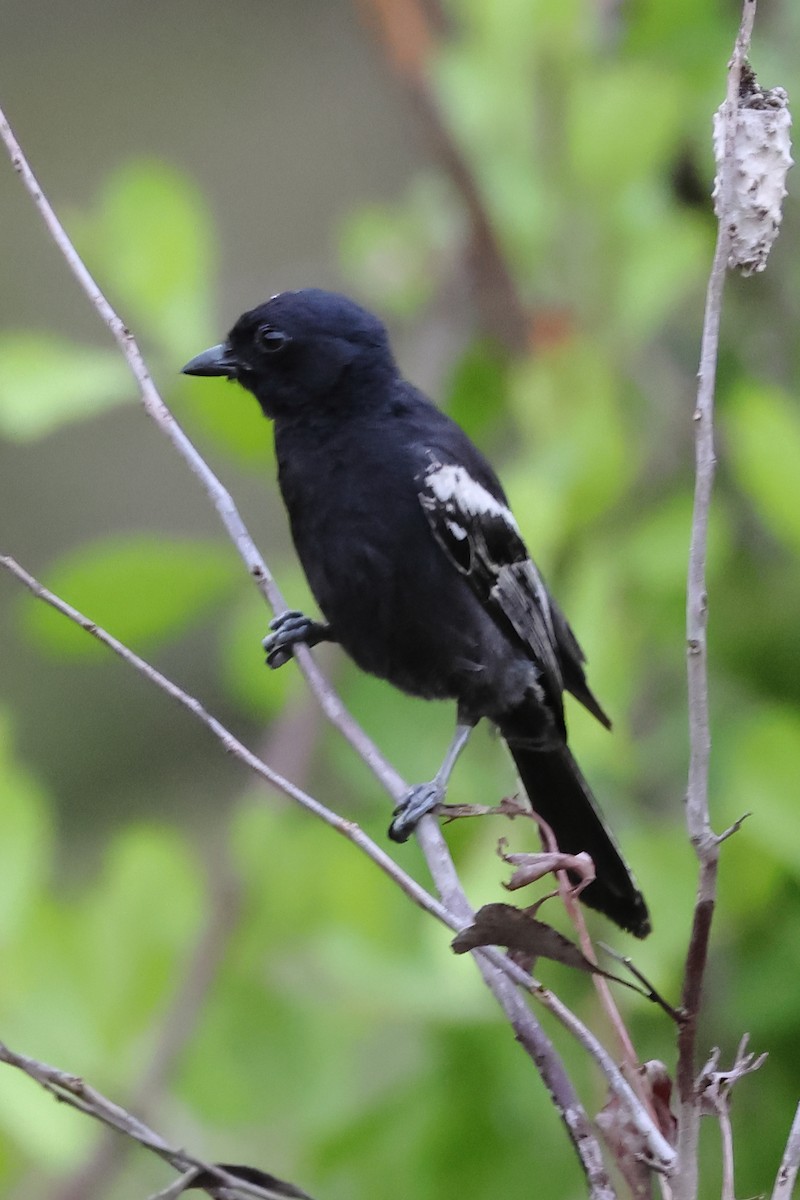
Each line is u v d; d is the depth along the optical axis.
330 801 11.91
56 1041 10.31
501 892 10.05
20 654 19.80
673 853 10.61
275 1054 10.79
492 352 12.68
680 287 12.57
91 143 20.77
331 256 18.44
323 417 9.96
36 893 10.73
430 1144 10.57
